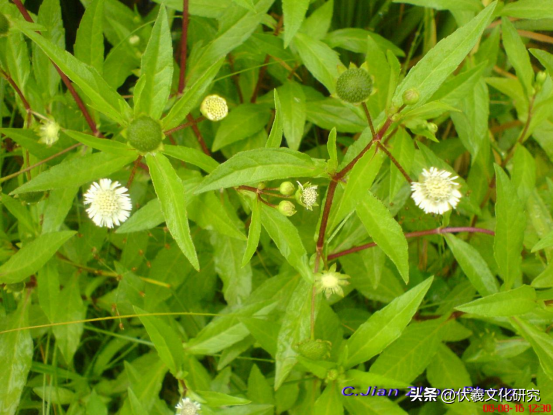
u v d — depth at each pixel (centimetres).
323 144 24
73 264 17
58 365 20
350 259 19
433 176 14
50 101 16
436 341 16
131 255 19
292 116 18
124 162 13
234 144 19
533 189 18
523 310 13
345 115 19
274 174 12
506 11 16
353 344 14
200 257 20
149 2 25
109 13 19
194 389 16
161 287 18
